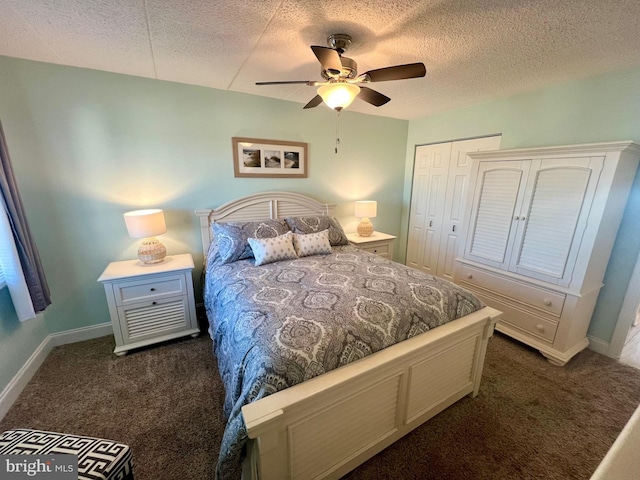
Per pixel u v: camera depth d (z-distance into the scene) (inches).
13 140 80.6
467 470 55.3
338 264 92.1
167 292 93.2
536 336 93.7
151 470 54.3
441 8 54.3
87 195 92.2
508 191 98.3
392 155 157.2
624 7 52.7
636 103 81.0
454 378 68.3
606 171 75.9
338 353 50.6
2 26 61.1
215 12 56.2
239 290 71.9
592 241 79.7
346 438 52.2
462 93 107.9
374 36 65.6
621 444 26.3
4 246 68.7
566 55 74.5
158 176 101.6
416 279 77.4
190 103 102.3
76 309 96.0
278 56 77.5
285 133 123.1
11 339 73.7
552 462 57.0
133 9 55.2
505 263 101.7
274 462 43.7
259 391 43.4
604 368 86.0
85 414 66.8
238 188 117.3
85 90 86.9
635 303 85.7
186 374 80.7
